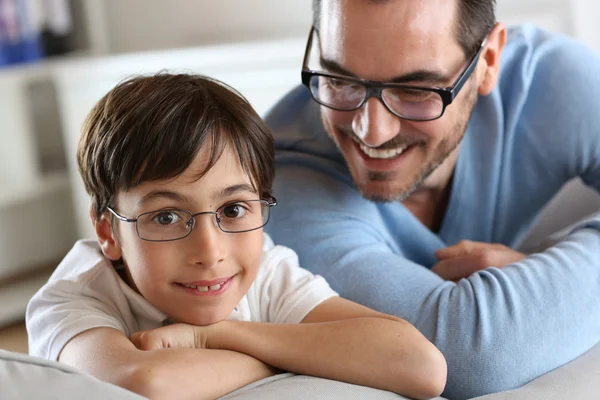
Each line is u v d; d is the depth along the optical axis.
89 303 0.94
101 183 0.92
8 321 2.56
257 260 0.93
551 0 2.32
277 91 2.35
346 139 1.15
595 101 1.34
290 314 1.00
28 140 2.73
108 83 2.59
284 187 1.20
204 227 0.88
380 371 0.89
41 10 2.89
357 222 1.16
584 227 1.17
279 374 0.90
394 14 1.04
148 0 3.02
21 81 2.64
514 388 0.96
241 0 2.84
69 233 3.02
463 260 1.18
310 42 1.20
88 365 0.84
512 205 1.39
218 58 2.39
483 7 1.13
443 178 1.29
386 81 1.07
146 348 0.86
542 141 1.35
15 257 2.82
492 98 1.29
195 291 0.90
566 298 1.02
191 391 0.82
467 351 0.97
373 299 1.05
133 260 0.90
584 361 0.99
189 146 0.87
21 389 0.63
